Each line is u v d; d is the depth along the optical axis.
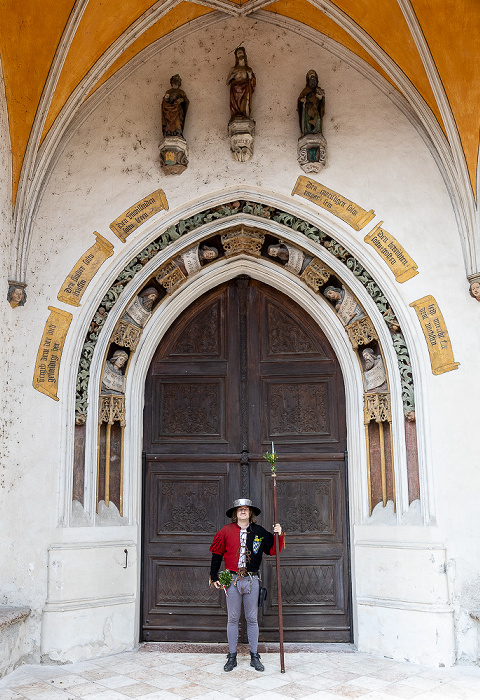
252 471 8.73
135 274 8.41
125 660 7.40
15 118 7.85
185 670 7.00
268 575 8.48
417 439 7.77
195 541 8.55
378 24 7.86
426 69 7.70
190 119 8.56
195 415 8.91
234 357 9.01
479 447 7.48
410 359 7.95
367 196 8.26
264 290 9.16
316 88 8.35
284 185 8.34
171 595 8.48
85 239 8.16
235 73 8.38
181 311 9.09
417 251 8.06
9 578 7.35
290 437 8.80
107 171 8.36
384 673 6.86
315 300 8.81
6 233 7.85
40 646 7.23
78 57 7.82
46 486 7.56
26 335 7.86
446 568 7.31
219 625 8.36
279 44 8.73
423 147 8.28
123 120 8.51
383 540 7.80
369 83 8.54
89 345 8.09
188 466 8.74
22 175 7.92
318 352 8.99
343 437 8.73
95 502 7.89
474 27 7.39
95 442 8.02
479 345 7.70
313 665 7.16
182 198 8.32
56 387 7.78
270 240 8.83
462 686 6.40
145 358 8.72
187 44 8.73
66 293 8.02
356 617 8.02
